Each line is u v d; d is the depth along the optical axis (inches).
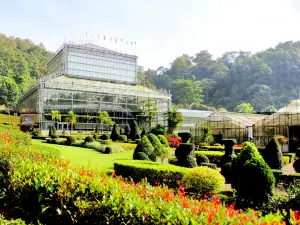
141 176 552.1
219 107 4394.7
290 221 183.0
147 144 757.9
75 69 2608.3
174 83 4483.3
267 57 4773.6
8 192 314.5
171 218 188.7
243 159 484.7
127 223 205.8
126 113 2338.8
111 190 242.5
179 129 2596.0
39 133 1723.7
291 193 365.1
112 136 1579.7
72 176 276.4
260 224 170.4
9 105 3176.7
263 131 1517.0
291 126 1439.5
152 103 2454.5
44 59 4382.4
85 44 2706.7
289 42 5295.3
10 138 612.4
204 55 5772.6
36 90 2160.4
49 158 387.5
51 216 271.9
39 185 279.9
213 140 1592.0
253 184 378.6
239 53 6028.5
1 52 3892.7
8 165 347.3
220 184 456.8
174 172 521.0
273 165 722.8
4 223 221.8
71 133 1911.9
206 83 4753.9
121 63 2829.7
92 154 1031.0
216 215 183.3
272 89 4217.5
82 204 242.5
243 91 4384.8
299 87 4165.8
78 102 2135.8
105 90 2263.8
